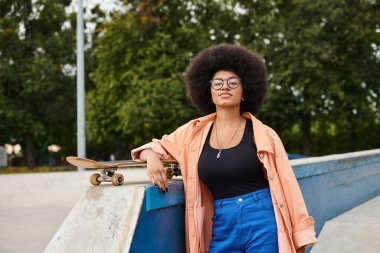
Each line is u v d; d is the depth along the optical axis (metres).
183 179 2.65
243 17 22.44
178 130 2.79
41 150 42.72
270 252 2.50
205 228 2.68
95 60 31.83
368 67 21.94
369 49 22.14
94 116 24.44
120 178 2.45
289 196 2.54
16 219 7.46
